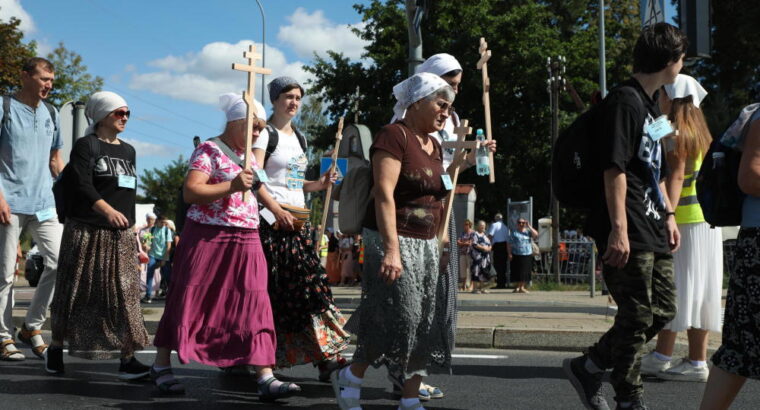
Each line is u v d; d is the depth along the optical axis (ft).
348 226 13.24
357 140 47.60
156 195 261.65
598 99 14.11
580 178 12.82
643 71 12.76
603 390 16.16
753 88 11.15
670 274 13.28
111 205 17.08
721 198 10.80
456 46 102.01
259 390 15.08
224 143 15.38
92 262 16.87
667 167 15.93
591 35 111.34
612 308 28.58
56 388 15.94
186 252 15.21
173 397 15.31
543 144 107.14
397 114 13.61
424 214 12.66
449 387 16.49
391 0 110.42
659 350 17.48
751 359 10.30
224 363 14.85
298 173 17.19
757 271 10.28
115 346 16.83
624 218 12.12
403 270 12.46
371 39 112.37
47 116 19.26
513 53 102.99
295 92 17.16
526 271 54.39
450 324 13.33
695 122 16.10
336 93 109.81
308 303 16.57
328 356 16.61
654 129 12.39
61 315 17.02
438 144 13.35
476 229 54.75
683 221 16.87
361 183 13.14
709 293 16.87
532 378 17.49
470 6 104.01
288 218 16.11
